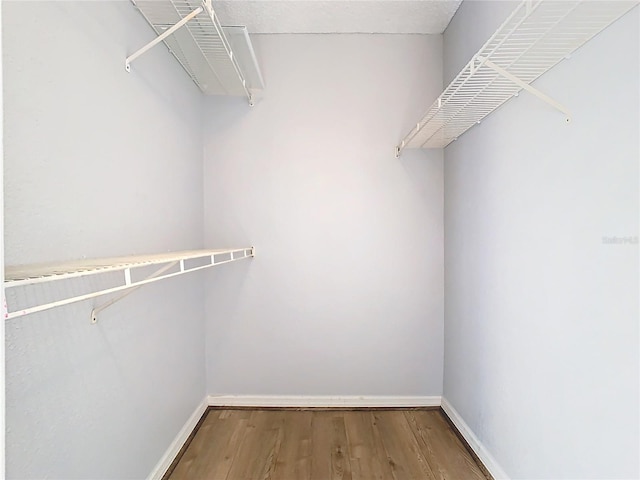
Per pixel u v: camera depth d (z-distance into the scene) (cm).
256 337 241
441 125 190
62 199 105
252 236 238
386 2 205
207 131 237
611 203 103
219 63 193
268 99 237
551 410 129
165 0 142
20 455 91
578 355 116
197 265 223
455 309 218
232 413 233
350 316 240
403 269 239
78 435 112
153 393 164
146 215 157
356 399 240
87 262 101
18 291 90
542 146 134
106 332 127
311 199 238
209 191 237
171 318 185
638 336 95
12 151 88
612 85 103
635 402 96
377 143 237
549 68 129
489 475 171
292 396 241
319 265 239
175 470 176
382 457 186
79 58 113
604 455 107
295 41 237
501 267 163
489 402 175
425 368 240
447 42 227
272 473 174
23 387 92
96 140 121
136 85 148
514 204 152
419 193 238
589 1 93
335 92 237
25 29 92
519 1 141
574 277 118
